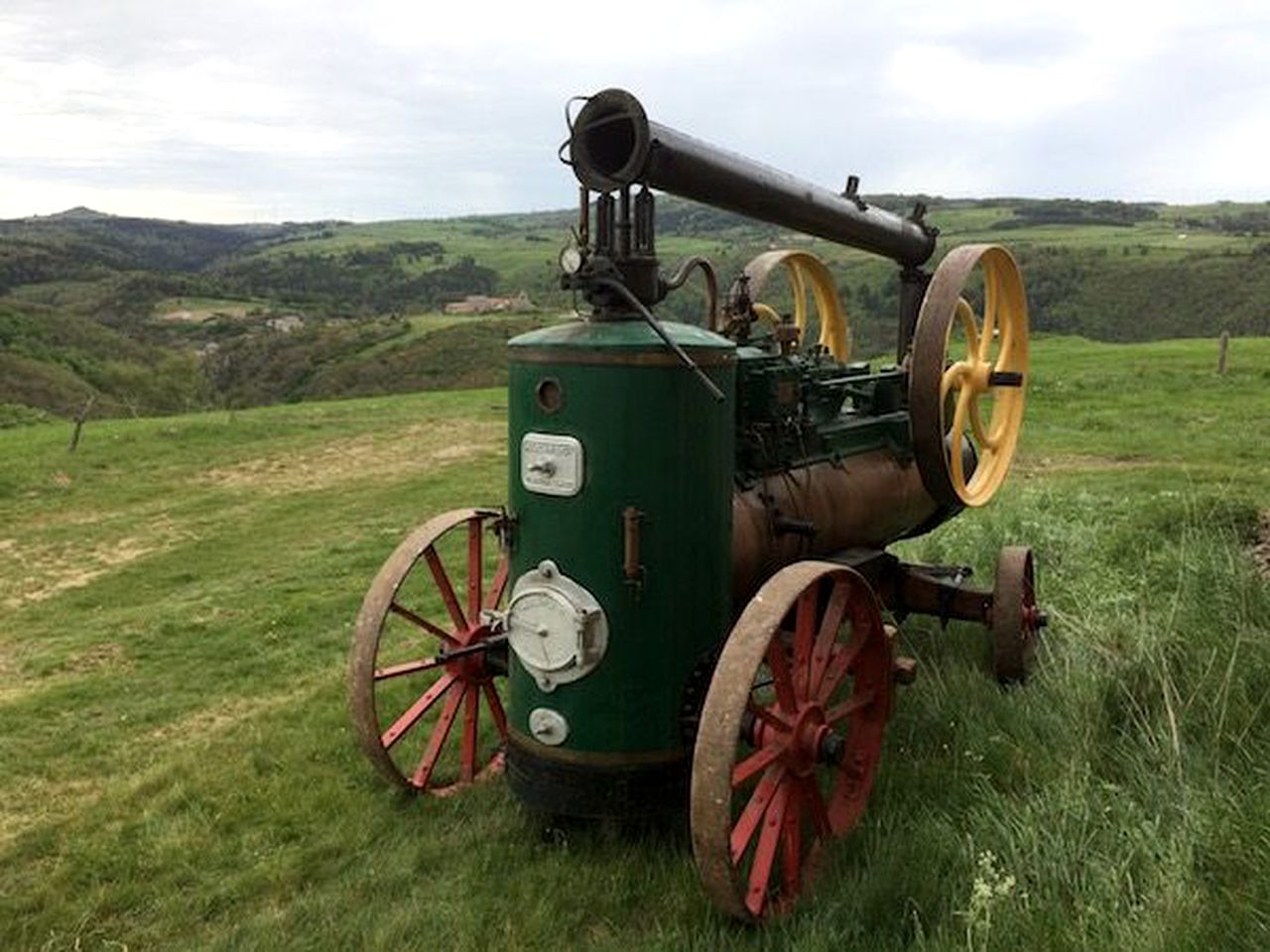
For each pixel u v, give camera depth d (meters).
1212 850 3.10
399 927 3.41
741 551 4.11
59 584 10.31
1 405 34.59
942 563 7.04
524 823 4.05
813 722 3.57
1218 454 12.80
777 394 4.45
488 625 4.67
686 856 3.69
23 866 4.19
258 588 9.17
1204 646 4.65
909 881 3.28
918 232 5.81
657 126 3.57
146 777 4.83
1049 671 4.93
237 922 3.64
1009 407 5.83
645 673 3.67
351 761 4.86
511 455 3.82
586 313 3.88
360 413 22.17
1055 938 2.77
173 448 17.72
